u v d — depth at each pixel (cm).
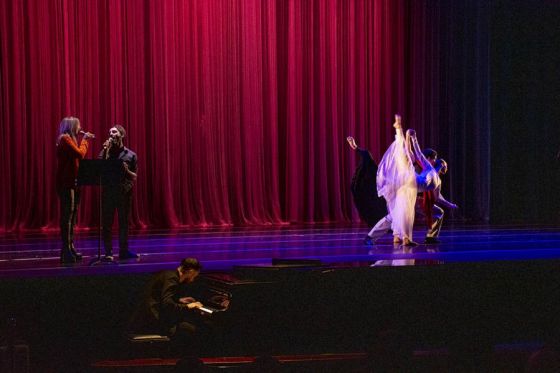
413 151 821
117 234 955
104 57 1082
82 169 613
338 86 1196
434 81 1223
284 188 1176
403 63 1216
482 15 1227
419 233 930
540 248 716
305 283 566
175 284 534
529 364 344
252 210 1144
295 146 1165
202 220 1115
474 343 412
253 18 1139
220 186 1130
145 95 1101
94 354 543
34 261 634
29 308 536
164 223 1097
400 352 354
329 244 780
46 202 1053
